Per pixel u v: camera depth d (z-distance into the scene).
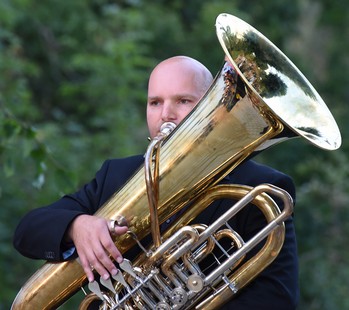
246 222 5.66
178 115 5.84
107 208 5.59
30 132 9.70
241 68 5.56
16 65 17.08
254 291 5.60
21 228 5.82
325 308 16.17
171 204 5.53
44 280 5.72
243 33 5.67
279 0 21.23
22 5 18.55
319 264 16.34
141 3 19.25
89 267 5.50
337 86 22.75
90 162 16.50
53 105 19.16
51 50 19.16
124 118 17.27
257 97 5.32
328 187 17.00
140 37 18.14
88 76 19.06
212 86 5.48
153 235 5.46
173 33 19.52
